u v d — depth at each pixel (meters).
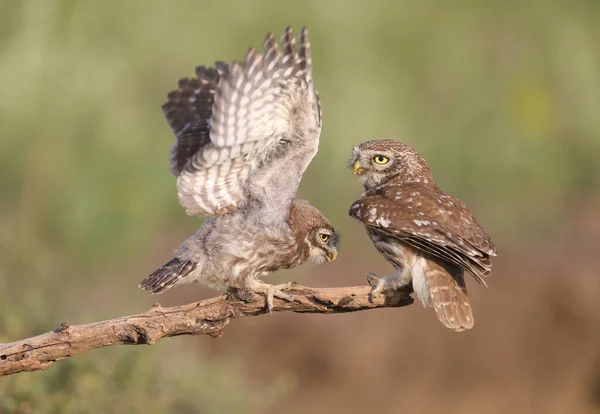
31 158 13.99
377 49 16.11
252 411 10.62
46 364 6.00
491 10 17.42
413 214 6.89
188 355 10.59
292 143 6.37
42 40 14.07
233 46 15.73
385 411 14.33
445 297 6.75
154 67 15.30
